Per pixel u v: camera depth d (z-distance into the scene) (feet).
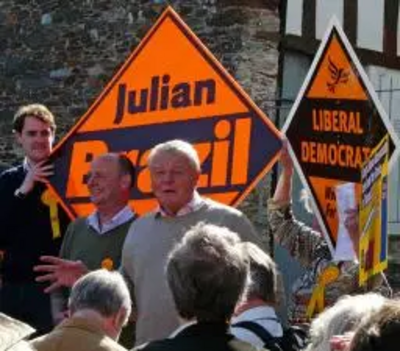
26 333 8.64
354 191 17.25
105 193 18.17
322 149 17.92
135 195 18.85
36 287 20.61
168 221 16.61
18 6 41.47
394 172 37.86
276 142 17.69
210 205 16.69
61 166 19.86
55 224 20.51
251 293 14.39
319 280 17.44
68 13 40.19
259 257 14.58
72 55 40.09
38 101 40.81
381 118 16.92
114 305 13.62
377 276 16.85
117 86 19.42
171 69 18.85
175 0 37.83
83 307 13.57
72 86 40.04
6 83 41.65
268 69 36.76
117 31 39.04
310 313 17.39
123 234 18.26
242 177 17.84
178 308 11.75
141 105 19.12
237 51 36.58
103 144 19.44
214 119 18.28
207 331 11.55
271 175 35.35
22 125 20.29
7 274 20.81
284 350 14.58
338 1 37.91
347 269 17.28
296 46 37.14
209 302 11.57
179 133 18.61
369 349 7.98
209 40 37.11
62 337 13.34
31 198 20.62
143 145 18.99
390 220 37.78
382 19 38.78
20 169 20.88
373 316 8.23
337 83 17.78
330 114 17.84
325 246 18.31
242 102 18.03
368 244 16.08
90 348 13.21
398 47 39.11
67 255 18.81
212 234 11.93
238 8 36.58
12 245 20.74
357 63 17.44
